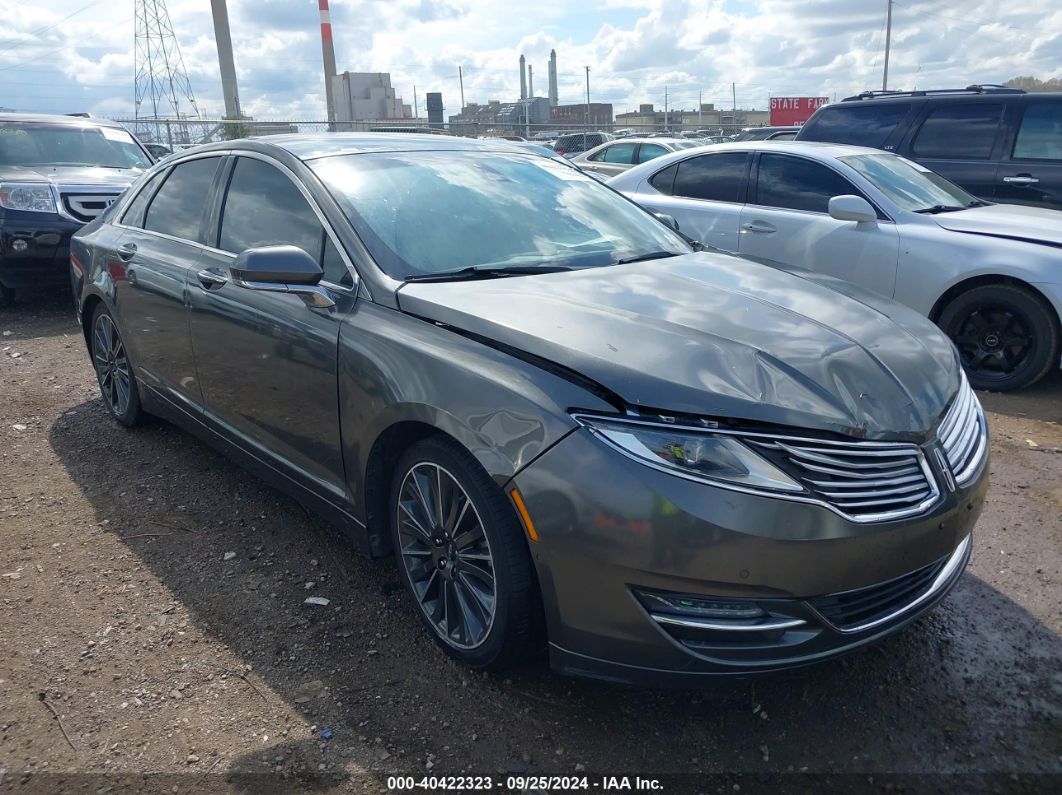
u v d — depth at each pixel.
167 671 2.82
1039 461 4.59
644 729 2.58
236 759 2.44
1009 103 7.79
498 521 2.52
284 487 3.60
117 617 3.13
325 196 3.37
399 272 3.08
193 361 3.97
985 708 2.68
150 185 4.70
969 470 2.64
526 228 3.56
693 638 2.29
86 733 2.54
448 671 2.83
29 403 5.55
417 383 2.72
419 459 2.79
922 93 8.41
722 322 2.74
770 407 2.33
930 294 5.85
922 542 2.43
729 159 7.05
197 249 4.00
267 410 3.50
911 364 2.71
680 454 2.26
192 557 3.57
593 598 2.35
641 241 3.80
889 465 2.40
